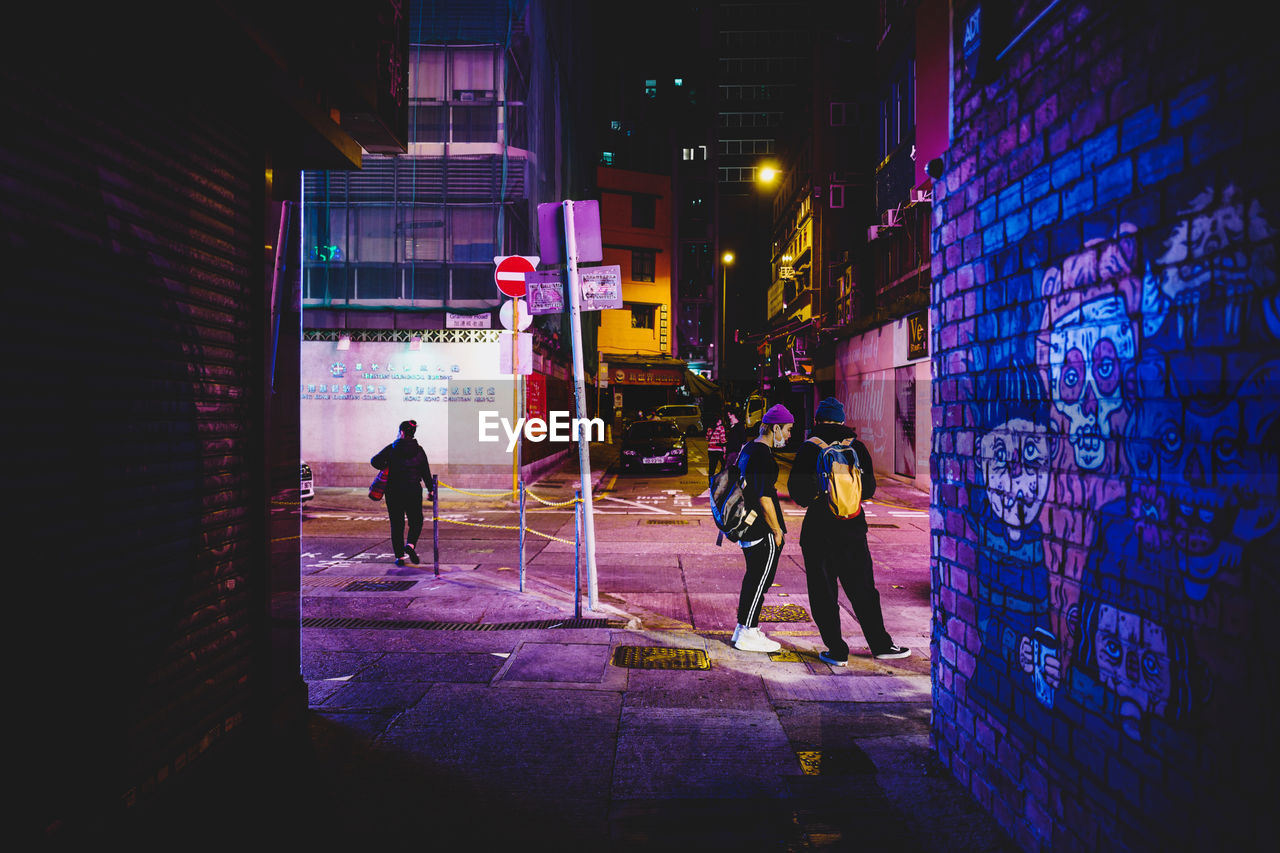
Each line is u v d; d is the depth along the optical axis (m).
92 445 2.47
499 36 17.75
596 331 37.94
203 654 3.12
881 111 22.50
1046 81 2.68
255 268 3.64
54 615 2.27
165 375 2.91
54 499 2.28
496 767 3.62
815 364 30.80
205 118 3.23
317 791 3.36
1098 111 2.36
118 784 2.56
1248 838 1.70
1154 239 2.08
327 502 14.70
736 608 6.89
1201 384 1.88
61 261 2.34
